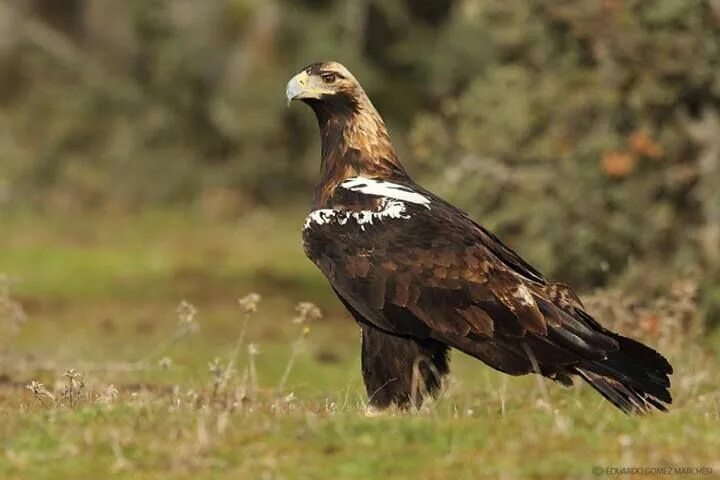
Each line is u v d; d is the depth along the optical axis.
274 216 39.12
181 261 32.34
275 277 30.53
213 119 40.34
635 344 12.09
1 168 39.81
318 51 37.97
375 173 13.91
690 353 16.83
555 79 23.27
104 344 22.64
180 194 40.09
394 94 36.47
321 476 9.95
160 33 41.25
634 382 12.05
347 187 13.51
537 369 12.38
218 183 40.16
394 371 12.95
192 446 10.35
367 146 13.96
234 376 16.50
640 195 22.64
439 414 11.87
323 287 29.77
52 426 10.91
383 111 36.34
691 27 22.33
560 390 14.84
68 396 13.47
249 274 30.83
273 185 40.25
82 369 18.23
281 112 39.81
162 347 21.16
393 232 12.98
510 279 12.60
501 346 12.48
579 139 23.25
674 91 22.53
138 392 15.22
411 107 36.44
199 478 9.95
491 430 10.70
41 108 41.28
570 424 10.82
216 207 39.06
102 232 36.41
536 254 22.80
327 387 18.02
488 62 34.28
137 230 36.84
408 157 35.12
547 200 22.98
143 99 41.22
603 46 22.64
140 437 10.61
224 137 40.97
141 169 40.31
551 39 23.33
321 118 14.16
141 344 22.81
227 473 10.04
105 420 11.07
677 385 15.22
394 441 10.47
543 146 22.97
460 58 35.03
